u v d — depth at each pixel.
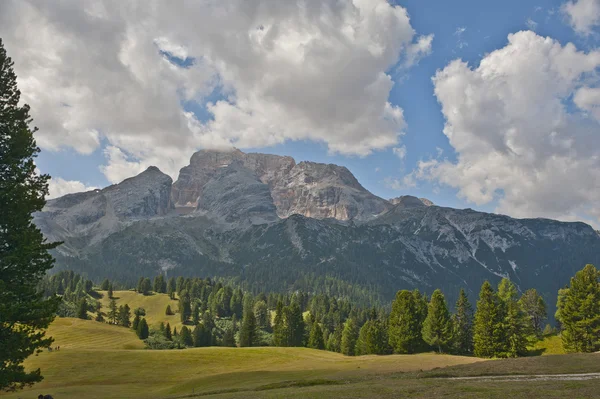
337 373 56.75
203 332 167.38
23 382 29.83
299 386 45.09
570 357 49.59
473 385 33.94
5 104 31.95
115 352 89.06
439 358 72.38
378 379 44.91
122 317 192.75
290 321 144.25
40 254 30.92
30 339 29.11
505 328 91.12
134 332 166.25
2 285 27.05
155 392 55.06
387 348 110.94
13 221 29.36
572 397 25.83
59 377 69.81
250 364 78.94
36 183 32.03
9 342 27.86
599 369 41.91
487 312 92.00
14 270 29.30
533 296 116.88
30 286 30.09
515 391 29.23
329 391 35.19
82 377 69.75
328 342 152.00
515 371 43.19
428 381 39.16
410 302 101.31
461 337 105.75
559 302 111.38
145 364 78.88
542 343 102.38
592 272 86.50
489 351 90.00
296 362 79.50
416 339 99.44
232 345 160.88
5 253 28.86
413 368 59.00
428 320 97.81
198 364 79.38
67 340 138.25
